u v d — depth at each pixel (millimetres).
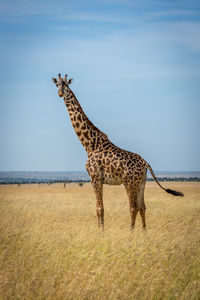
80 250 11203
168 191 16734
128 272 9188
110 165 16438
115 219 18922
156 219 18859
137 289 8188
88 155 17656
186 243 11703
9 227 15766
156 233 13500
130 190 16094
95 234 13188
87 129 17734
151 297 7891
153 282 8531
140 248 10938
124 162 16250
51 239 12477
